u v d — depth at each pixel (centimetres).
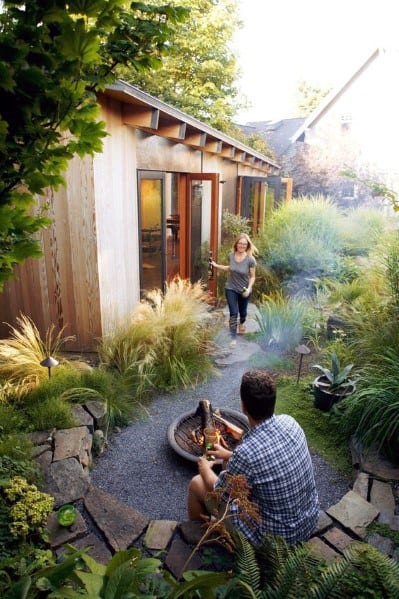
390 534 249
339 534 247
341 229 970
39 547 229
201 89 1672
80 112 108
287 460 206
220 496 208
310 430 381
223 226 988
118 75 136
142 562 153
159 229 653
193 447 345
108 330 498
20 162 104
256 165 1284
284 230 888
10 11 96
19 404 360
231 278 627
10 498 231
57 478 280
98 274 472
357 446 333
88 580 136
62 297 486
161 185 646
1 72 87
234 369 514
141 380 437
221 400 440
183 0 1545
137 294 588
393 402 321
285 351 567
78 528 245
